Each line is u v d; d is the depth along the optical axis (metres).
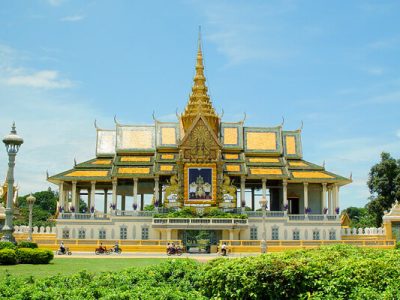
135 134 109.38
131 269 26.72
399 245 78.50
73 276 25.52
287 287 21.56
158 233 95.38
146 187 109.88
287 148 109.62
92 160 107.25
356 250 29.83
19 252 49.41
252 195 114.44
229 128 110.38
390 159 128.50
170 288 22.91
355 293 20.17
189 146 100.25
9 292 21.58
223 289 22.09
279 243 82.88
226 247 75.44
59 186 103.00
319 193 109.25
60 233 95.38
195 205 98.62
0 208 83.25
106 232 95.81
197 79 112.56
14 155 53.56
